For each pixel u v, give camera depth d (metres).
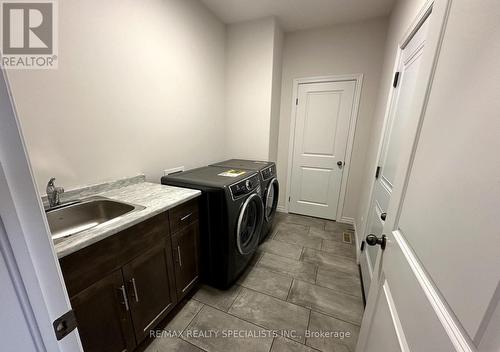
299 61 2.78
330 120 2.82
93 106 1.33
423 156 0.57
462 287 0.36
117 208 1.29
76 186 1.30
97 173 1.40
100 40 1.31
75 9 1.18
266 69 2.46
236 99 2.69
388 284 0.72
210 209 1.56
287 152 3.14
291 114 2.98
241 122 2.73
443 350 0.38
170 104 1.90
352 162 2.82
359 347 0.97
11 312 0.33
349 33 2.50
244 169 2.12
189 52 2.04
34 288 0.35
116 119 1.47
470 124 0.38
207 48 2.28
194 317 1.47
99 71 1.33
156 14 1.65
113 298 1.00
